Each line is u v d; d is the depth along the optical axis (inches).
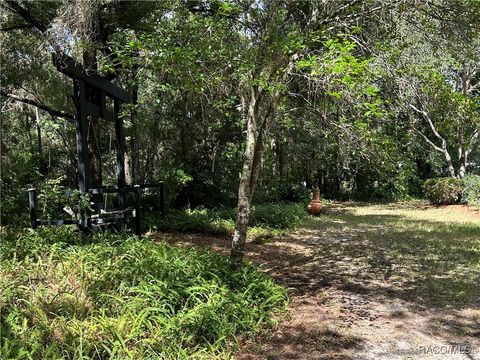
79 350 119.3
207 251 246.8
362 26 200.2
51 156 496.1
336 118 228.5
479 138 679.1
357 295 217.3
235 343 150.8
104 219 284.7
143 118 474.3
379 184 874.8
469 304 204.1
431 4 186.1
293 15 231.1
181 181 454.3
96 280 166.9
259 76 186.2
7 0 325.7
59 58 250.2
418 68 184.5
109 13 330.6
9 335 123.6
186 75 183.3
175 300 163.8
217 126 480.1
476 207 665.6
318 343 158.7
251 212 438.0
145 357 128.8
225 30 201.5
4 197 315.9
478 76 611.5
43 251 206.2
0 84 393.1
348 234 408.8
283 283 236.5
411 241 370.6
